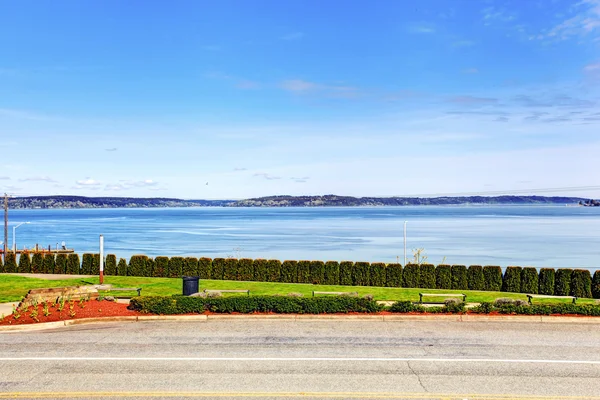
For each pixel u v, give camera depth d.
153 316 17.08
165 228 129.38
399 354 13.26
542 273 24.73
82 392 10.62
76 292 19.55
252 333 15.34
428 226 128.12
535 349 13.73
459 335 15.13
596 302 21.33
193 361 12.65
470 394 10.62
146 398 10.33
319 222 158.12
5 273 33.06
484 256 61.53
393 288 25.69
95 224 154.75
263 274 28.89
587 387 11.01
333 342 14.36
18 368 12.09
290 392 10.68
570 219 166.62
